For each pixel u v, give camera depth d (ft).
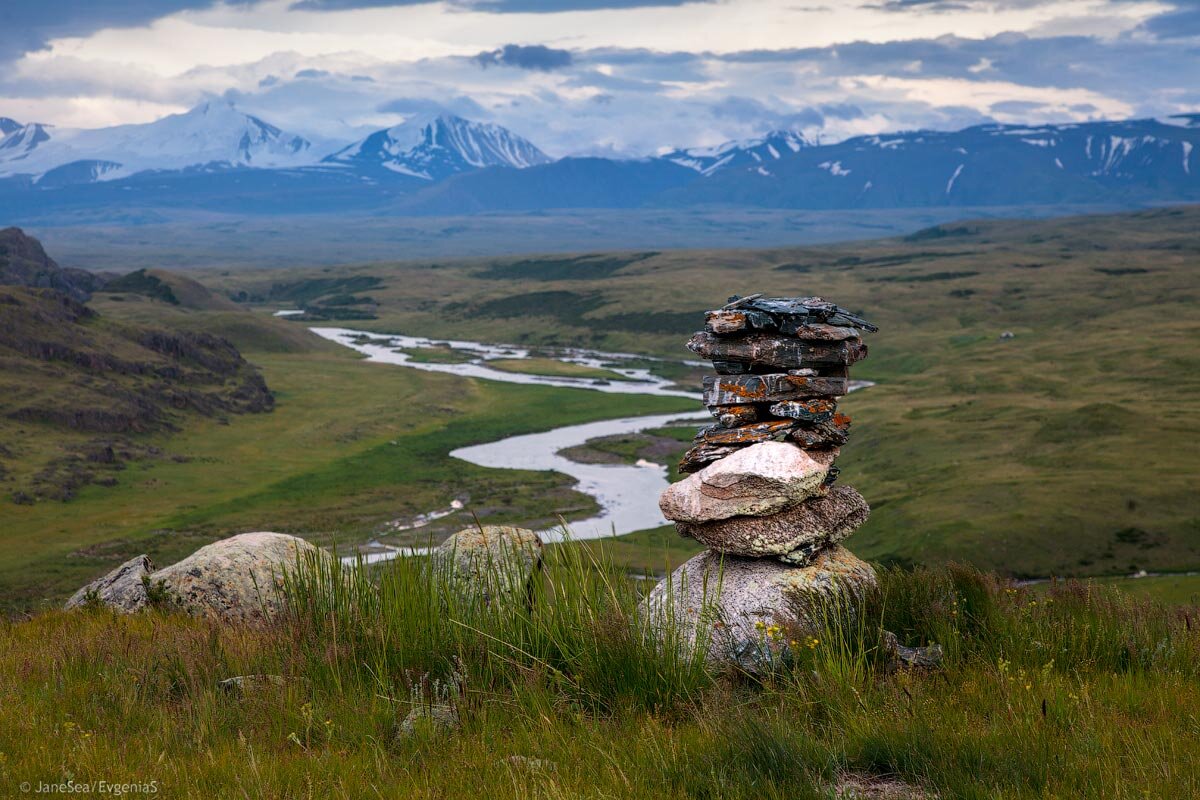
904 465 408.67
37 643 39.55
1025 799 20.52
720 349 38.06
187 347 650.84
